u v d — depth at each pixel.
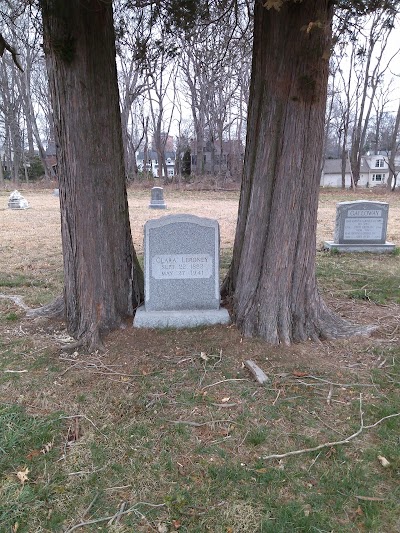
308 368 3.72
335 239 9.25
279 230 4.06
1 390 3.38
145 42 5.45
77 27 3.68
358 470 2.54
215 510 2.26
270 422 2.99
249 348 4.02
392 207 19.58
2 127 46.94
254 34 4.18
